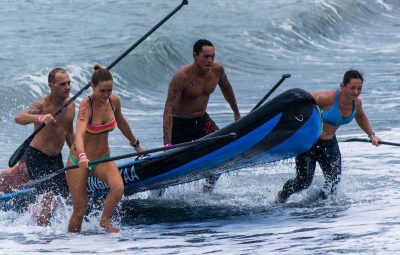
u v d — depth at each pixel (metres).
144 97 62.28
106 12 89.81
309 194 33.22
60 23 83.00
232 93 34.31
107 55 68.38
